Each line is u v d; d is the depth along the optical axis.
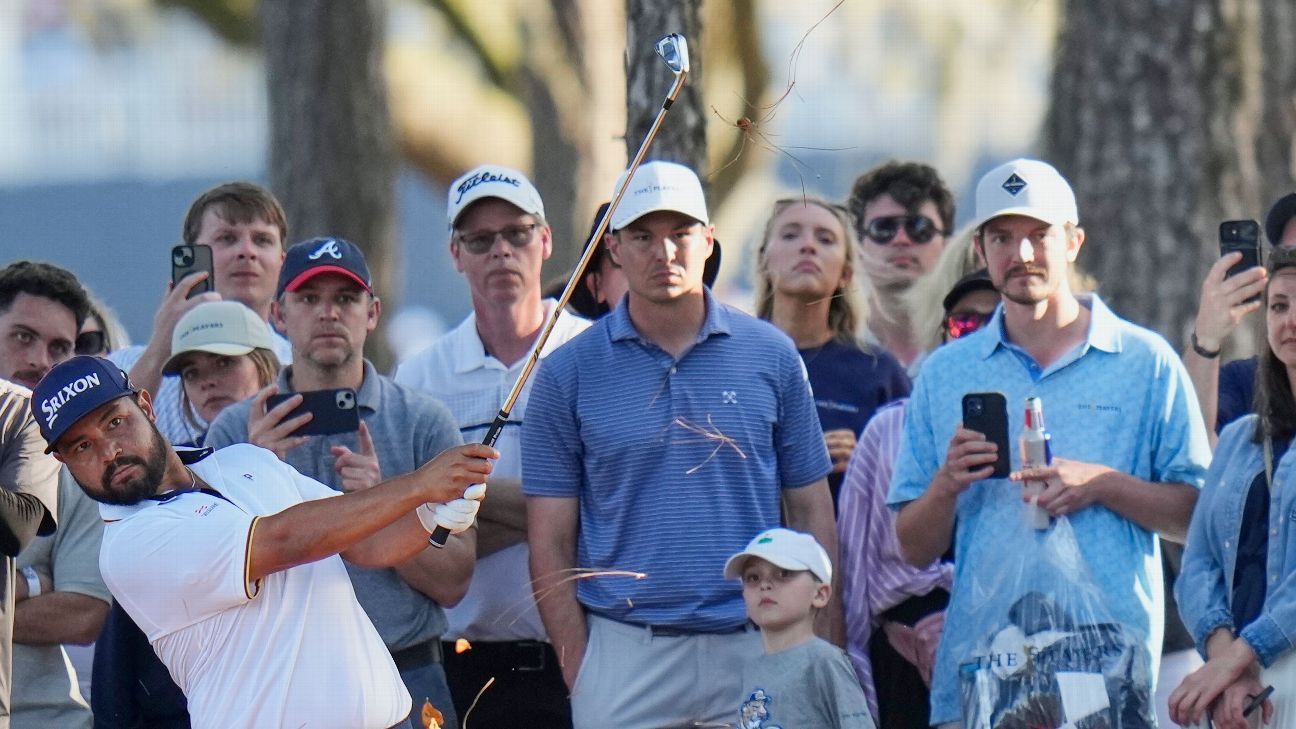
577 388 20.34
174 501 16.73
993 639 18.83
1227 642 18.28
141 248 59.00
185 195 58.78
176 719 20.03
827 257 22.64
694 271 20.17
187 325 21.64
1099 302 20.00
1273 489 18.17
